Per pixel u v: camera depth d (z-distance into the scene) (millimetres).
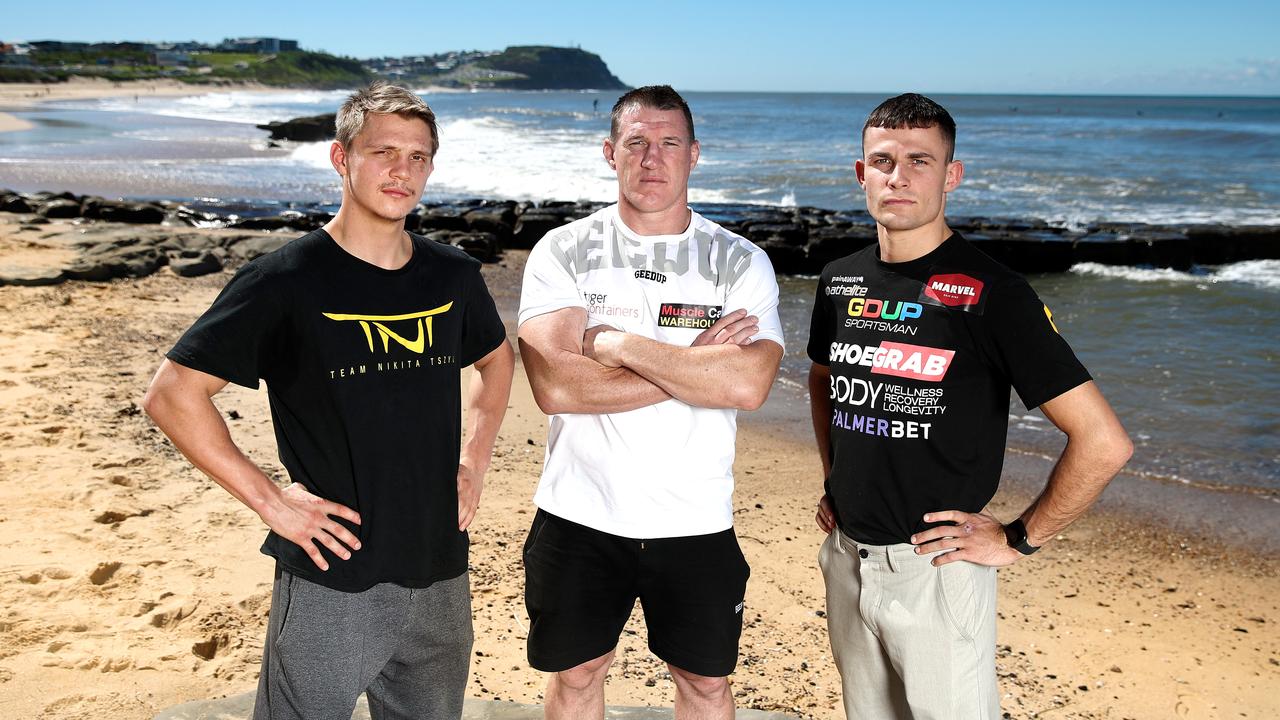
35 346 8758
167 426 2199
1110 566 5855
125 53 175125
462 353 2650
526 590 2928
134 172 30094
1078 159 41656
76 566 4480
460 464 2658
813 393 3109
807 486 6887
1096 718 4188
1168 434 8180
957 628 2588
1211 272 17375
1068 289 15391
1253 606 5359
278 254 2297
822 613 4895
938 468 2586
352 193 2318
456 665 2598
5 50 155000
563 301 2850
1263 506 6742
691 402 2709
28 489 5371
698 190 30031
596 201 23328
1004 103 184000
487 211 20859
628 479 2760
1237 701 4367
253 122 61312
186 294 12094
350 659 2367
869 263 2781
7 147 37250
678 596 2799
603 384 2730
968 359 2557
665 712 3496
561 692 2953
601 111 104938
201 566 4680
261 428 6938
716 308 2861
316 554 2289
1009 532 2564
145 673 3658
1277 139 51562
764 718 3549
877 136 2645
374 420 2336
